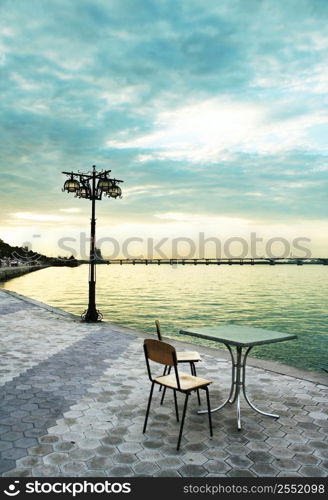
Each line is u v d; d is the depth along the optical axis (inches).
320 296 1514.5
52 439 166.1
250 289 1921.8
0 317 552.7
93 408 202.7
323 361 478.3
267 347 566.3
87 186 510.3
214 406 206.8
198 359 211.8
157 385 242.4
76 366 286.2
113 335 413.1
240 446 161.5
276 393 227.9
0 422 184.1
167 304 1190.9
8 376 260.1
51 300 1305.4
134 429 177.0
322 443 165.0
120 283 2456.9
